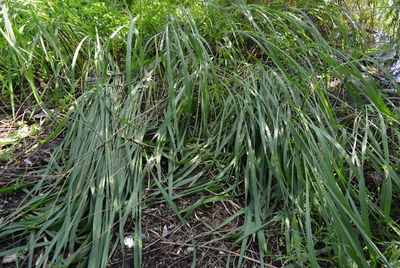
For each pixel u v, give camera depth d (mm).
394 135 1956
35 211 1498
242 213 1580
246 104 1846
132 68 2062
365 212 1345
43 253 1362
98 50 1990
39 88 2156
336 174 1699
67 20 2246
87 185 1547
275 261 1424
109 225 1408
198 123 1983
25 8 2100
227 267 1381
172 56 2057
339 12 2730
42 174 1659
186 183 1712
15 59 1850
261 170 1711
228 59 2275
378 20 3062
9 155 1726
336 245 1394
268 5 2625
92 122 1771
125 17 2377
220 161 1804
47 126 1919
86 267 1339
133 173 1651
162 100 1878
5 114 1997
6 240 1396
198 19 2355
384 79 2535
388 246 1410
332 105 2207
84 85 2064
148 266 1381
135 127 1790
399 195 1701
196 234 1507
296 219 1559
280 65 1953
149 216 1551
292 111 1869
